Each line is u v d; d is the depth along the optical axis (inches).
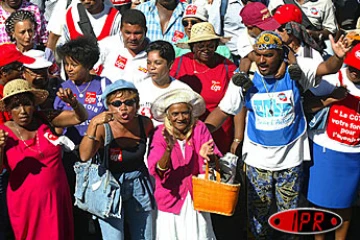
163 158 271.4
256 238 309.6
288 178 297.6
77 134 310.3
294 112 291.6
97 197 274.4
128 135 277.9
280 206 302.5
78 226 335.9
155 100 279.6
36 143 273.6
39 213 275.4
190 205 278.7
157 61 304.5
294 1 377.4
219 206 267.4
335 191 306.2
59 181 279.1
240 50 338.3
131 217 286.4
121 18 336.8
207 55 326.0
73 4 369.1
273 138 292.2
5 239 303.4
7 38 381.4
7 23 343.0
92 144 267.1
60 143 274.8
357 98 296.5
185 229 279.6
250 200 305.6
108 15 366.3
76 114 275.6
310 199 309.7
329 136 302.4
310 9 392.5
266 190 301.3
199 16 347.6
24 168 272.8
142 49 337.1
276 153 294.2
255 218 306.3
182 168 277.9
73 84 311.1
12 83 267.3
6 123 274.7
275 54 282.0
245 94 293.3
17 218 276.4
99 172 275.9
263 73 286.2
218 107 303.3
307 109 301.6
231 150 314.5
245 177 310.2
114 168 279.1
